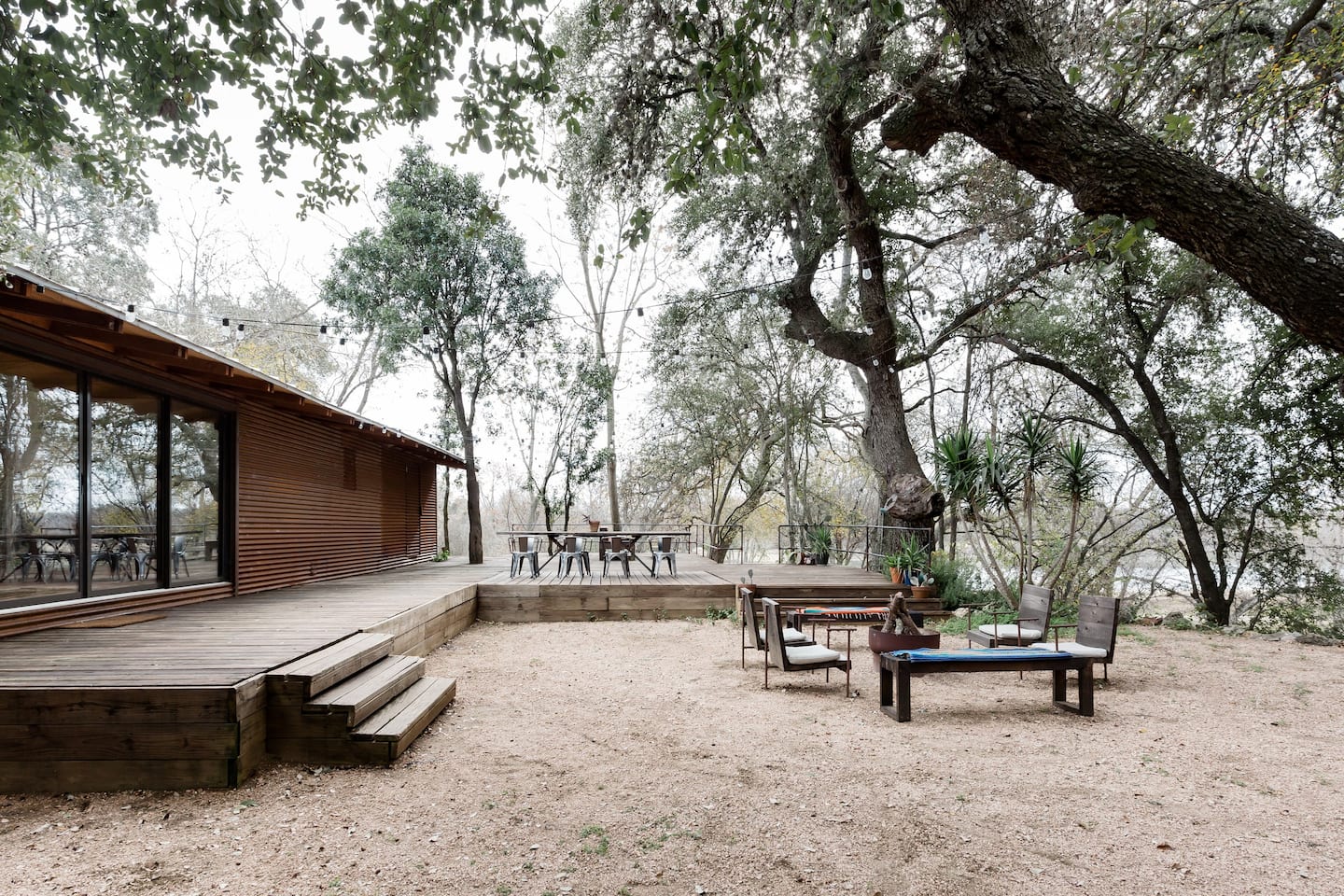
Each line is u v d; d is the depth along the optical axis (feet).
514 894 9.21
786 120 36.52
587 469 62.13
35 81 12.86
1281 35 22.03
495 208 14.39
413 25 12.44
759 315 61.21
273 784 12.82
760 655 26.43
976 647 27.81
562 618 35.04
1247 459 41.88
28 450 18.98
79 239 56.90
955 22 11.02
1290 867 10.25
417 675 18.81
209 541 27.40
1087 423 49.06
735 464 74.13
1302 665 25.25
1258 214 8.50
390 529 48.60
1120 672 23.95
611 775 13.64
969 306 43.68
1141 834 11.30
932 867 10.13
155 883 9.37
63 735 12.34
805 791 12.95
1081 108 9.60
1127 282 39.99
